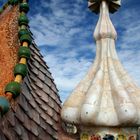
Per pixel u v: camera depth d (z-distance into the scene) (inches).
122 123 390.3
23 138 325.1
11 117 302.7
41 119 419.5
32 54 476.4
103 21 466.3
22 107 343.6
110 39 456.4
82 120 398.6
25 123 344.8
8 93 308.7
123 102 389.1
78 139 442.6
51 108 472.7
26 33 408.8
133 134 400.8
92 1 493.0
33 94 418.3
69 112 417.1
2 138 265.0
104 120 394.0
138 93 410.0
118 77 423.5
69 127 461.7
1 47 420.8
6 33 450.3
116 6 484.4
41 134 398.3
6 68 369.1
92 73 442.6
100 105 400.8
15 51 395.2
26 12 468.1
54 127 456.4
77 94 429.4
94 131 402.9
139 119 393.4
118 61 444.8
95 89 410.0
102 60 444.5
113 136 398.3
